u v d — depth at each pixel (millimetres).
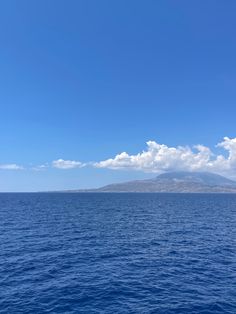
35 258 35344
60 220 74062
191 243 45531
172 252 39344
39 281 27375
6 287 25750
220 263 34344
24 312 20938
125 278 28547
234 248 42281
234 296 24406
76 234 52625
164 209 117500
